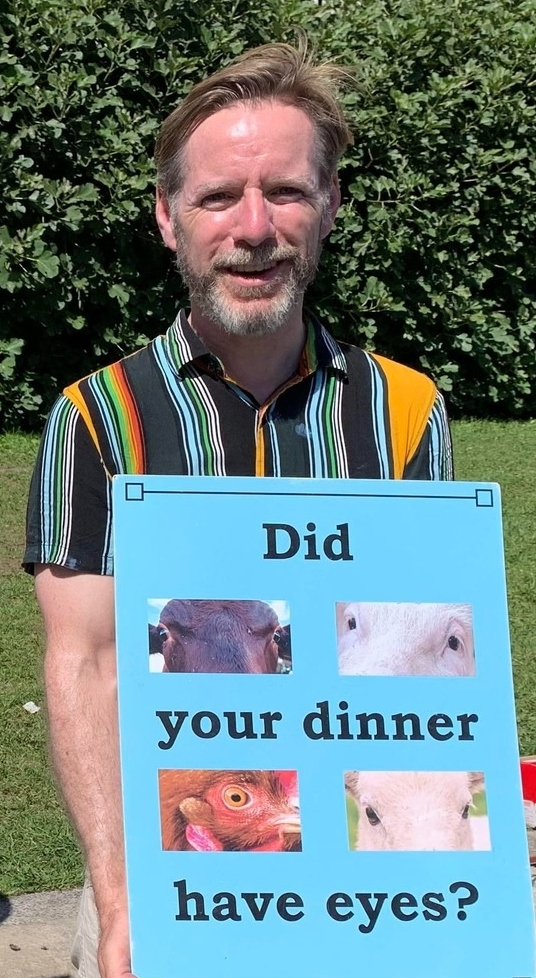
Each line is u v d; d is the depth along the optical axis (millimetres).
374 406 1091
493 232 4781
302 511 1004
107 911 955
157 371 1063
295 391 1076
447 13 4605
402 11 4629
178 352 1063
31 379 4184
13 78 3814
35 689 2488
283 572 992
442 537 1021
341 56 4379
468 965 939
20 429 4195
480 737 984
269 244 1022
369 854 950
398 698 981
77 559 1021
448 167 4633
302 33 1197
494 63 4648
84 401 1047
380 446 1081
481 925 948
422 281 4680
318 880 940
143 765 939
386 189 4508
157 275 4270
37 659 2617
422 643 995
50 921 1773
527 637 2908
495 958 945
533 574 3248
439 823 962
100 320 4234
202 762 946
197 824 936
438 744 978
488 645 1004
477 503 1030
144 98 4125
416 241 4582
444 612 1004
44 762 2244
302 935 929
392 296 4648
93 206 3980
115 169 4004
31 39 3885
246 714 960
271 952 922
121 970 916
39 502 1039
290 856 942
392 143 4496
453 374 4887
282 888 936
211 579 980
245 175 1020
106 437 1036
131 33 3971
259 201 1018
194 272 1045
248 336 1033
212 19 4238
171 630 966
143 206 4066
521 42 4707
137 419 1044
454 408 5004
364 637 990
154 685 956
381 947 935
